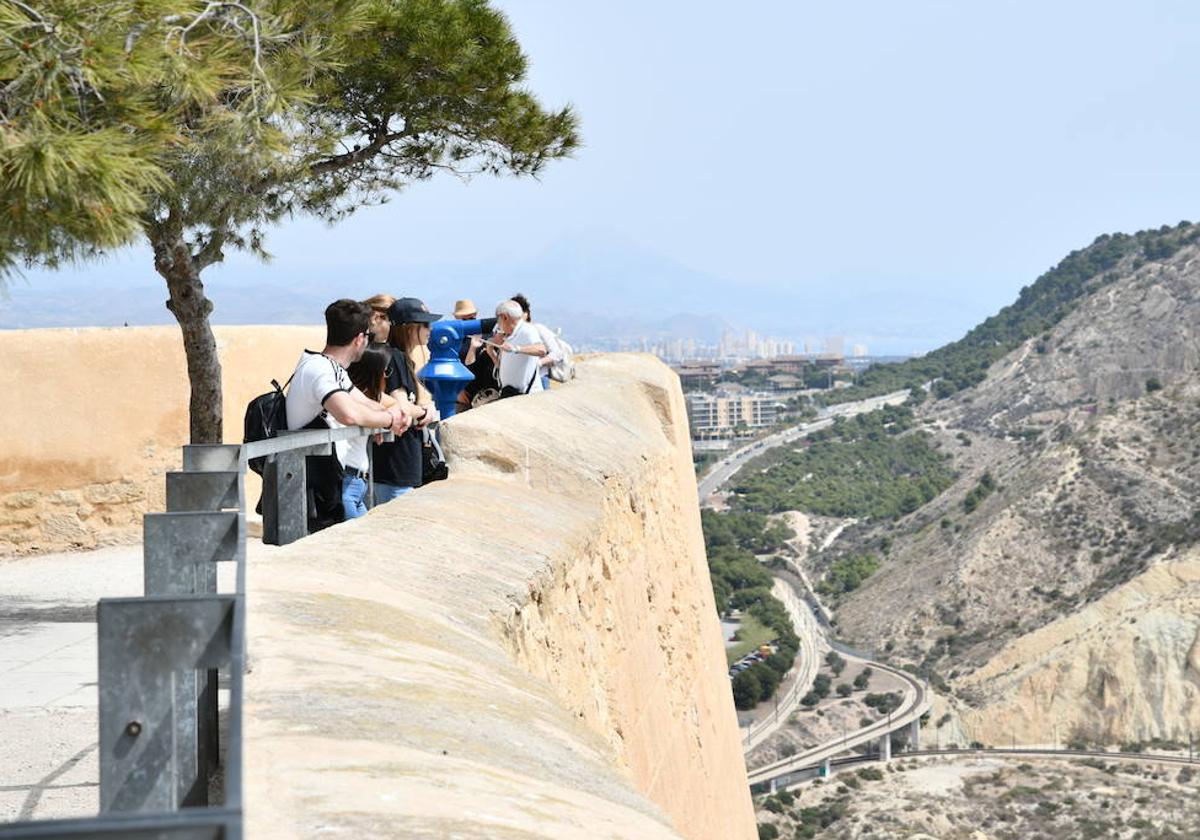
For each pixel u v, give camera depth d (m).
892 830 112.31
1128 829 111.44
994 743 140.38
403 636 3.44
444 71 8.99
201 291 8.49
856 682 156.38
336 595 3.70
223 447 3.38
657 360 14.21
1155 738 136.75
